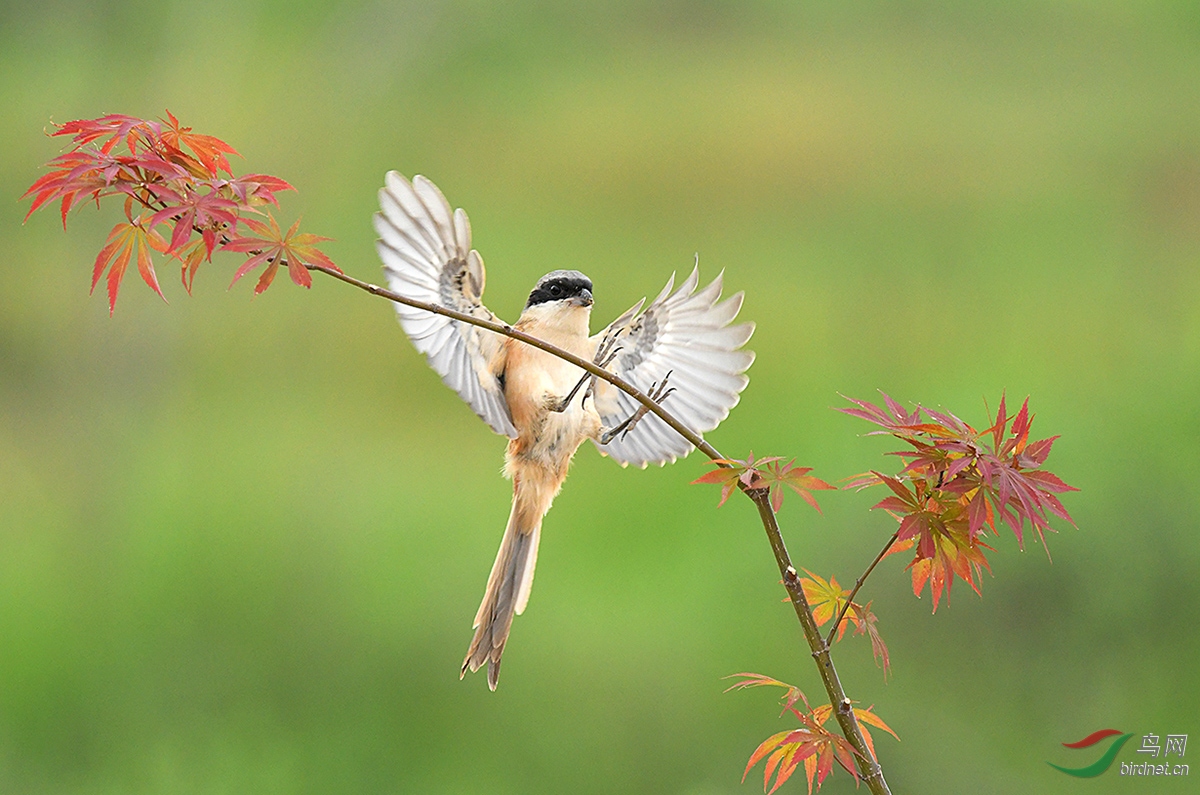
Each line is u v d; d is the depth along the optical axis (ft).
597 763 39.96
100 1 61.77
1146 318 59.47
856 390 55.52
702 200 73.41
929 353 58.75
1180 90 79.25
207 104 61.62
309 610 46.06
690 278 19.47
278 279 65.87
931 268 66.33
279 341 64.64
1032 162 74.38
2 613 45.88
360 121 69.82
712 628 43.70
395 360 63.72
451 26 73.10
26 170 70.44
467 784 39.47
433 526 50.24
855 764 14.64
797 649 42.24
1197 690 38.22
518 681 42.83
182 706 42.73
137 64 62.75
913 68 82.94
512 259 70.08
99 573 48.98
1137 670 38.93
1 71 67.00
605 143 77.46
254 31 63.46
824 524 42.75
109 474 55.52
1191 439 43.45
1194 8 82.64
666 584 46.32
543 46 81.66
